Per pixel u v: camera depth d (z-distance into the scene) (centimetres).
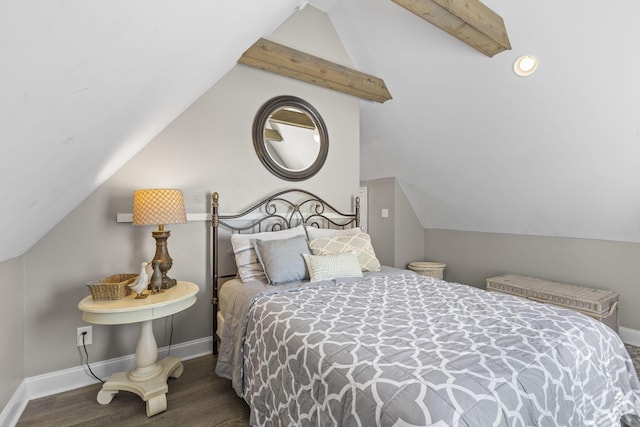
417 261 463
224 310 221
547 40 214
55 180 119
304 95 301
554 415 103
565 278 323
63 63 56
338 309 166
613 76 206
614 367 141
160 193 198
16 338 176
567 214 305
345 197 328
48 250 195
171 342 238
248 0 116
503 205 349
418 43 265
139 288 179
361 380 104
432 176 387
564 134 253
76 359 204
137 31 72
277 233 259
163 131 233
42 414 176
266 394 151
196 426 167
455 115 301
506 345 121
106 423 169
